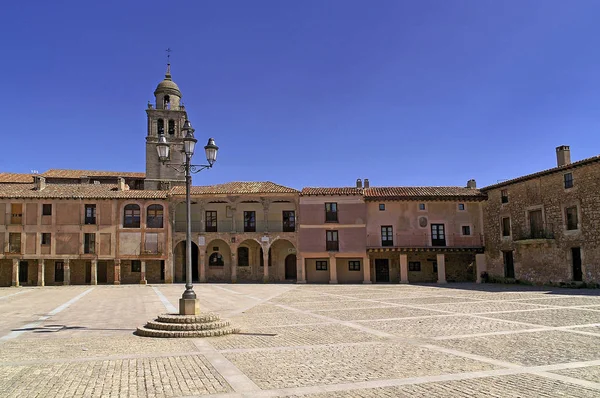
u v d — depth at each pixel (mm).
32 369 9914
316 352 11453
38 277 43594
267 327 15883
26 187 47031
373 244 44875
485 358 10469
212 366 10047
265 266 45656
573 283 33062
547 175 35812
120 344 12852
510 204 40219
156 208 46125
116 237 45125
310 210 45719
